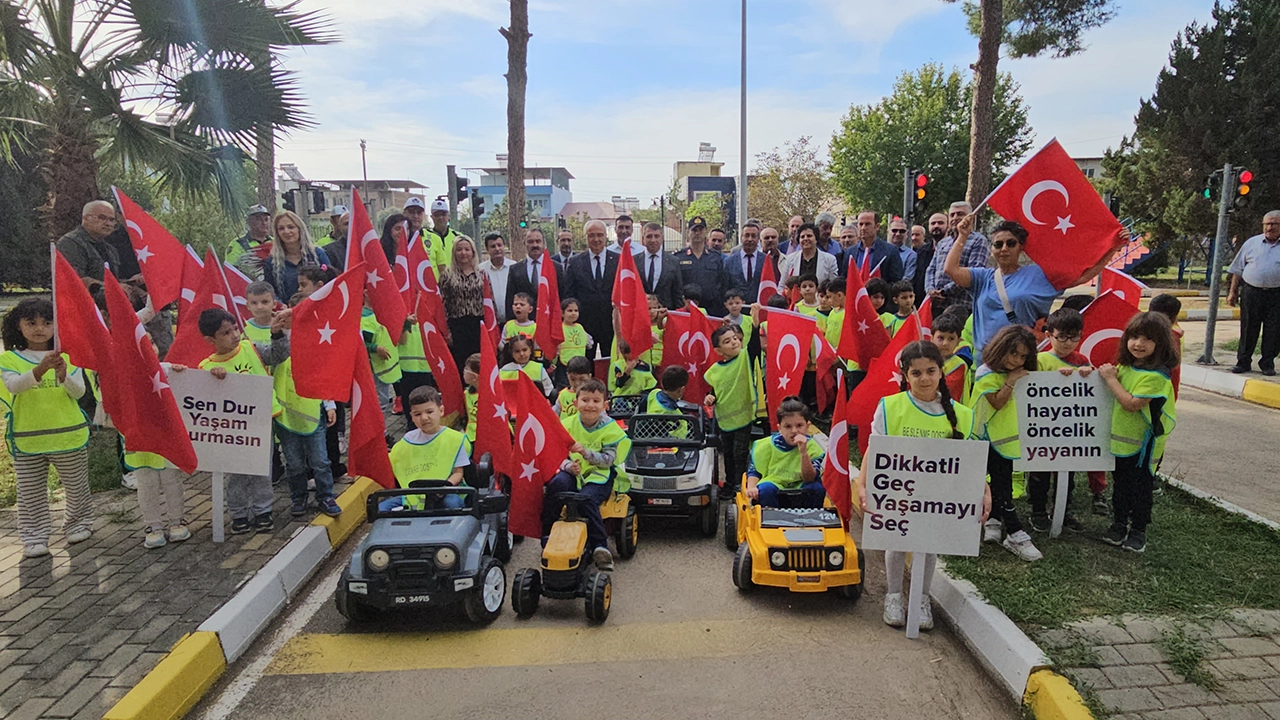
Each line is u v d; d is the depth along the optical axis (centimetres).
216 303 612
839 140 3619
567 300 900
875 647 451
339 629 485
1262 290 1076
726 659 440
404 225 874
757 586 539
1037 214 591
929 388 455
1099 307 623
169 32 908
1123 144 2852
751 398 714
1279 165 2333
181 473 577
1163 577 484
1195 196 2342
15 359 549
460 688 415
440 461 550
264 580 503
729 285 1032
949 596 478
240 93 985
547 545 490
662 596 526
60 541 579
